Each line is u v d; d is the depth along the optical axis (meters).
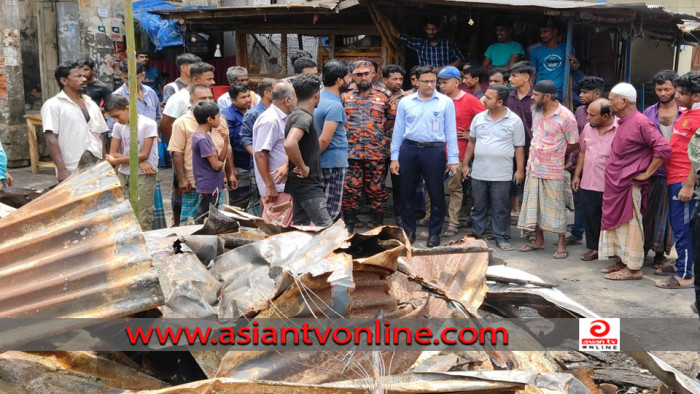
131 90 4.06
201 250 3.71
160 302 2.88
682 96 6.21
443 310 3.63
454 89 8.54
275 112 6.39
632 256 6.60
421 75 7.68
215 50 13.65
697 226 5.18
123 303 2.84
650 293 6.27
